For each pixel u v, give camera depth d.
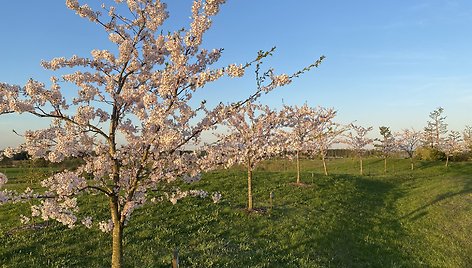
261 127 16.52
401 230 19.28
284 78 8.09
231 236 15.06
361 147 42.66
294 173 31.97
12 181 19.11
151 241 13.89
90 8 8.92
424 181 33.88
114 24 9.22
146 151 8.26
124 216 8.23
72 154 8.09
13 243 13.09
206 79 7.77
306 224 17.31
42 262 11.85
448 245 17.03
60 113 7.91
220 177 27.25
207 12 8.30
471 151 51.28
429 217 21.22
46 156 8.24
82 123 8.05
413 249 16.64
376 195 26.97
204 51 8.86
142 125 8.79
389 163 47.78
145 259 12.36
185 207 18.27
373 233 18.27
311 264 13.34
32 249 12.73
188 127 8.40
